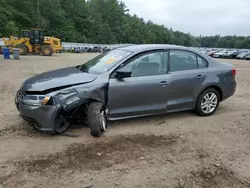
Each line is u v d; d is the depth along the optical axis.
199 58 5.15
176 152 3.66
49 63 18.22
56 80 4.03
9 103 5.98
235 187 2.88
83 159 3.38
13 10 50.66
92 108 4.00
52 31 60.41
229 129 4.64
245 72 15.66
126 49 4.84
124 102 4.33
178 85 4.77
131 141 3.98
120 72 4.14
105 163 3.29
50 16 61.28
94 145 3.79
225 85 5.36
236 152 3.73
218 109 5.93
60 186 2.78
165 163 3.34
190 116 5.32
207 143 4.01
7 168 3.11
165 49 4.78
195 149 3.78
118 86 4.21
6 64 15.96
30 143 3.81
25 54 27.48
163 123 4.86
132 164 3.29
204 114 5.29
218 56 47.06
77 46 55.69
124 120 4.95
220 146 3.92
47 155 3.46
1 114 5.10
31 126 4.45
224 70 5.35
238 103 6.60
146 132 4.37
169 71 4.74
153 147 3.80
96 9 84.69
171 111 4.87
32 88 3.82
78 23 73.38
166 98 4.71
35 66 15.40
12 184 2.79
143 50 4.58
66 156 3.44
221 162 3.42
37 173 3.02
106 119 4.36
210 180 3.00
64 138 4.01
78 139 3.99
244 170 3.25
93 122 3.97
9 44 26.98
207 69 5.17
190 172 3.14
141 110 4.52
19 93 4.20
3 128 4.34
